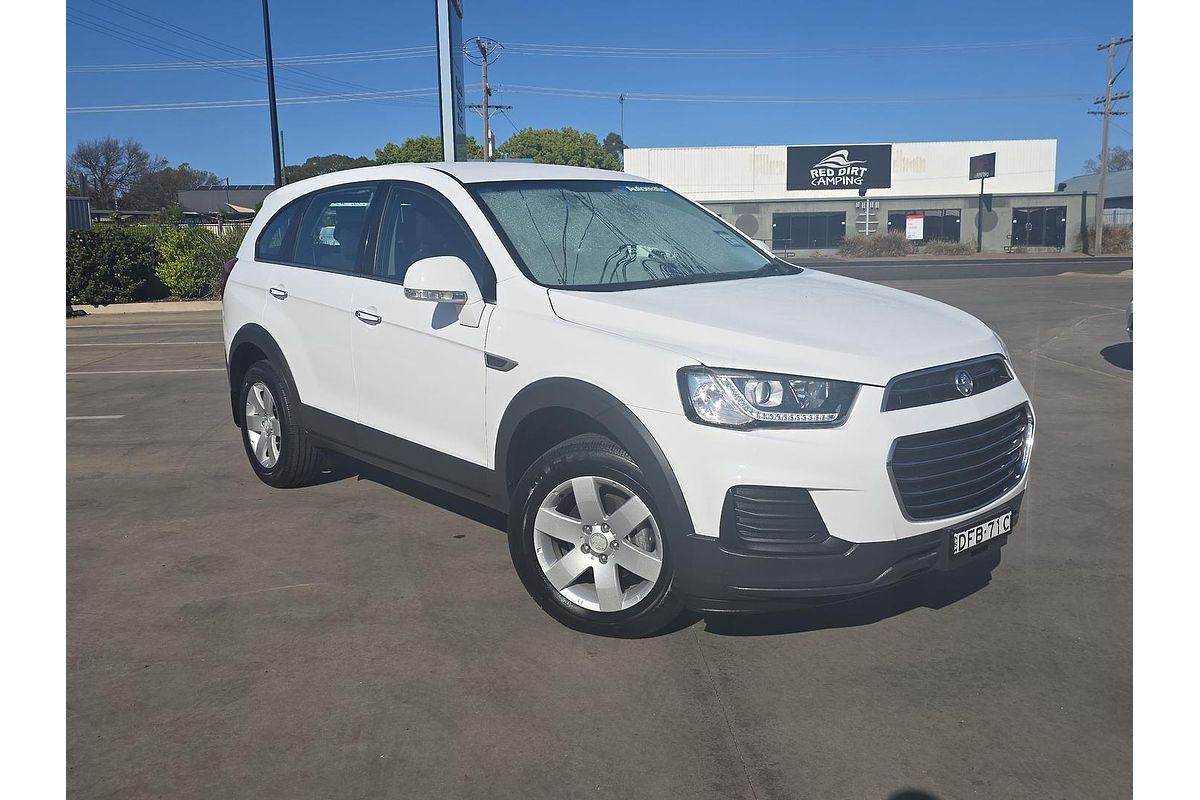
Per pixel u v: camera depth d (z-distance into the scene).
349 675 3.31
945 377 3.30
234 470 6.04
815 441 3.05
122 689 3.22
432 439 4.24
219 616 3.81
